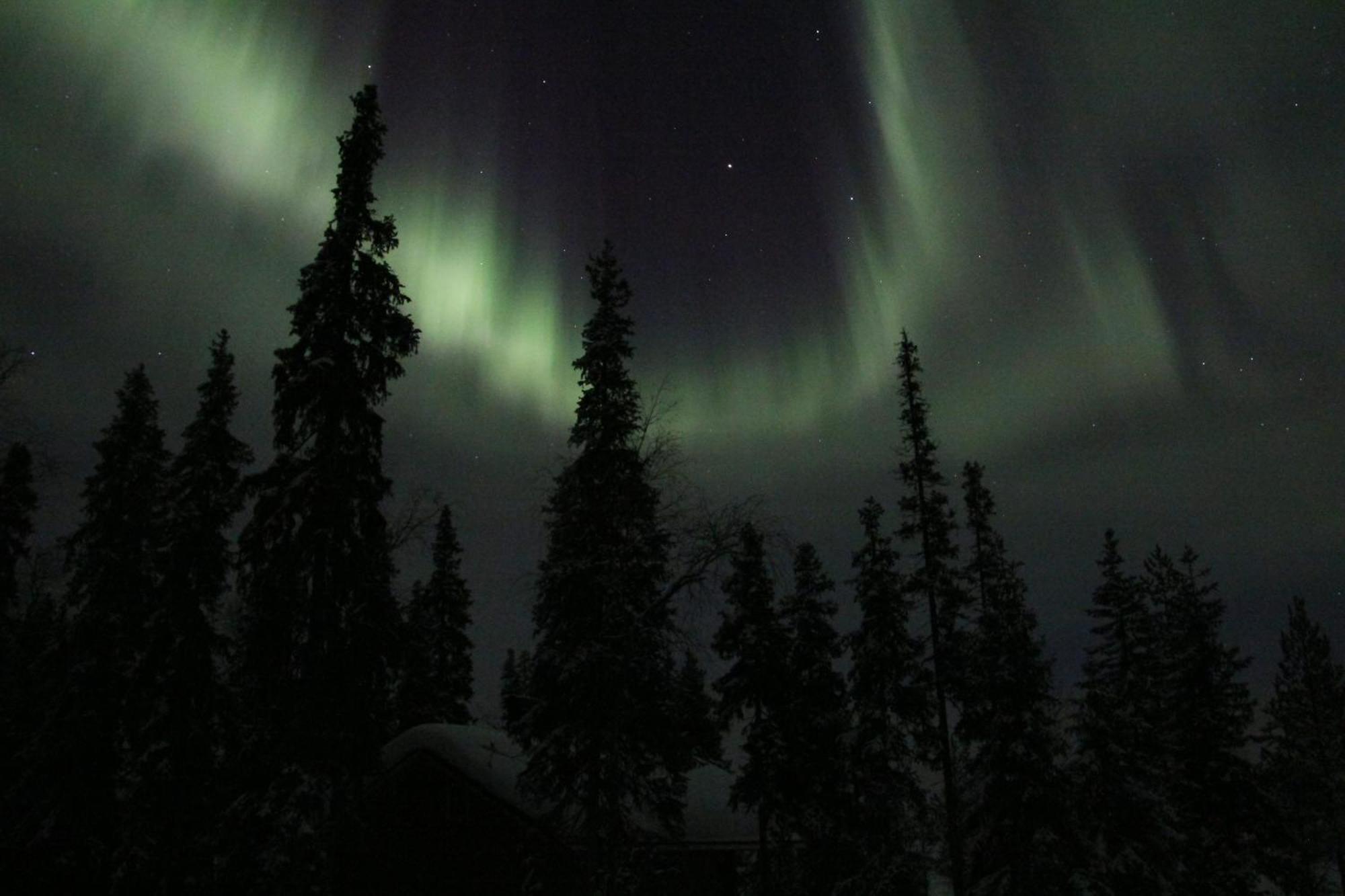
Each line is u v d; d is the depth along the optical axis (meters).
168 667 26.30
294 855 18.42
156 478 31.38
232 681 24.64
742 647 33.59
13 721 33.78
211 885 21.69
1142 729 36.06
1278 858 36.09
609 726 23.34
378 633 20.56
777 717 32.88
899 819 30.28
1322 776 48.59
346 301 20.75
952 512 30.64
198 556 26.78
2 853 27.72
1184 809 35.81
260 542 19.88
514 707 29.88
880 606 32.06
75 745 28.16
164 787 25.50
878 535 33.25
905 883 30.25
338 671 19.73
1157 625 40.25
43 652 30.91
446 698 43.59
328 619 19.72
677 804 24.70
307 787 18.95
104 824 28.34
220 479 27.50
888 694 30.52
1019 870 25.64
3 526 32.62
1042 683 26.97
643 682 24.11
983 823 26.81
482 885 24.80
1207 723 36.75
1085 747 29.55
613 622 23.88
